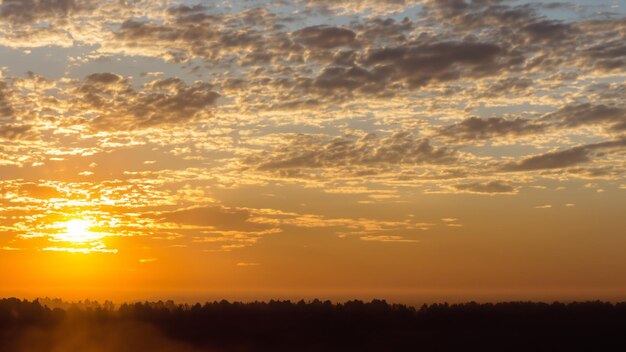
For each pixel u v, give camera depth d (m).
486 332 100.75
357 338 102.06
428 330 105.06
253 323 112.44
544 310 109.25
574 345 90.88
